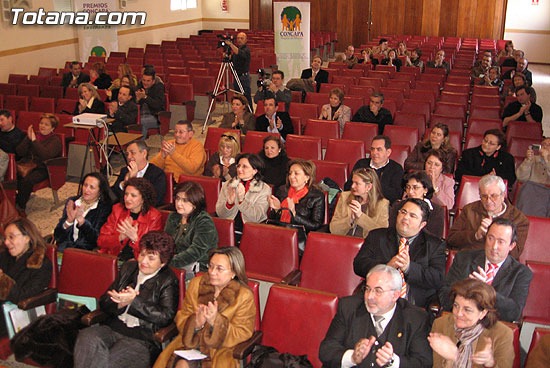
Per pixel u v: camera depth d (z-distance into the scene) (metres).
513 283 3.08
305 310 2.89
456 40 18.92
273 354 2.83
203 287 3.03
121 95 7.76
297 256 3.63
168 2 18.20
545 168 5.06
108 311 3.20
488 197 3.69
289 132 6.97
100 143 6.50
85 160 6.33
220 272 2.94
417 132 6.46
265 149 5.32
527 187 4.51
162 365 2.95
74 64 10.30
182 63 12.34
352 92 9.07
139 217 4.02
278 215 4.36
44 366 3.23
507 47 14.42
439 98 9.24
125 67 9.02
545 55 19.89
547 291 3.13
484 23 20.38
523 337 3.07
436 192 4.61
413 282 3.21
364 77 10.27
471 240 3.83
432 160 4.56
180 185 3.83
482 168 5.43
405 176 3.99
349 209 4.07
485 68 11.38
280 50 11.95
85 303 3.45
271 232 3.67
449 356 2.47
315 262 3.56
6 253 3.54
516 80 9.05
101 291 3.41
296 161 4.36
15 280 3.42
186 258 3.69
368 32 21.47
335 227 4.12
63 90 9.66
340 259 3.51
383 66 11.50
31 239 3.46
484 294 2.46
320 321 2.86
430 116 7.88
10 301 3.41
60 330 3.20
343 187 5.10
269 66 13.50
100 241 4.08
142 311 3.03
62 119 7.35
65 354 3.18
